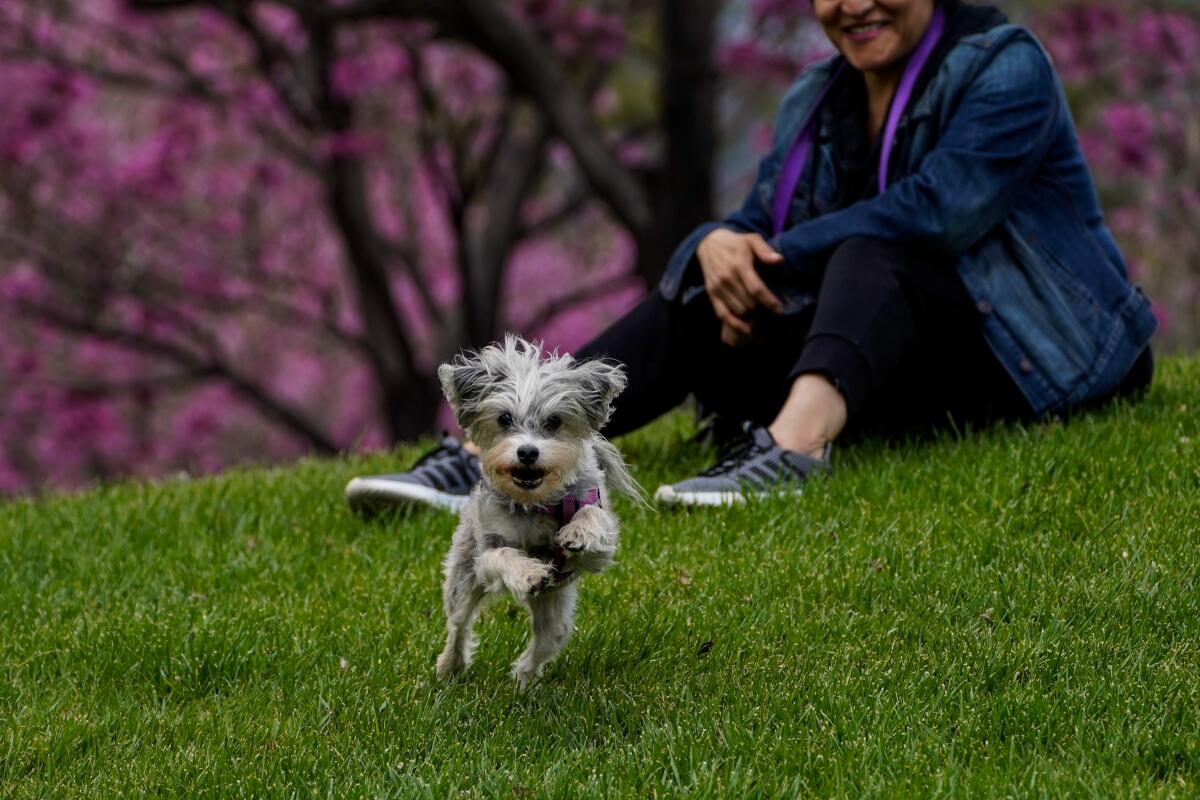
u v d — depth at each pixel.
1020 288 6.55
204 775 4.09
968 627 4.77
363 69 18.59
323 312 23.52
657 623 5.09
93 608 5.82
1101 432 6.31
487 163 20.98
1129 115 18.39
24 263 21.17
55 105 19.08
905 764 3.82
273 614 5.54
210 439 25.62
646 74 21.11
